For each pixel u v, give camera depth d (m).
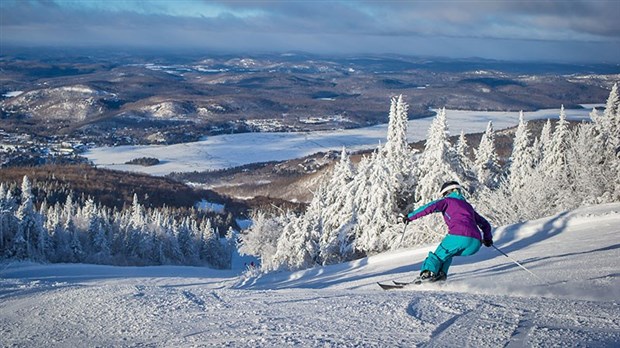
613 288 6.57
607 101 29.41
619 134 28.23
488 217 26.34
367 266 18.02
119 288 9.55
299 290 8.09
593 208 16.56
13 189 94.88
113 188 117.81
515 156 36.22
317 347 4.05
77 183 119.00
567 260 9.84
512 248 13.36
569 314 4.70
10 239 49.50
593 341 3.71
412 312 5.11
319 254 31.58
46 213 72.31
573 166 28.06
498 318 4.63
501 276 8.49
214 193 131.25
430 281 7.10
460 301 5.52
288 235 32.53
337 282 15.02
